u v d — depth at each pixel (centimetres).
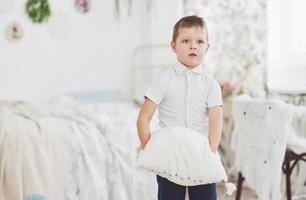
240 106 241
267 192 217
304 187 276
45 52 372
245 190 307
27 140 227
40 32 368
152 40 410
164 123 151
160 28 400
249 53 327
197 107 150
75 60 388
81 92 388
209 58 336
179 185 152
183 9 347
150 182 251
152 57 410
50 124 247
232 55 335
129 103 380
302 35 309
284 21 323
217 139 145
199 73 152
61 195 230
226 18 336
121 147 255
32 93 367
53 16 374
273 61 330
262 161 220
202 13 337
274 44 330
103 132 261
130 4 412
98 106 317
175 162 134
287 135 209
